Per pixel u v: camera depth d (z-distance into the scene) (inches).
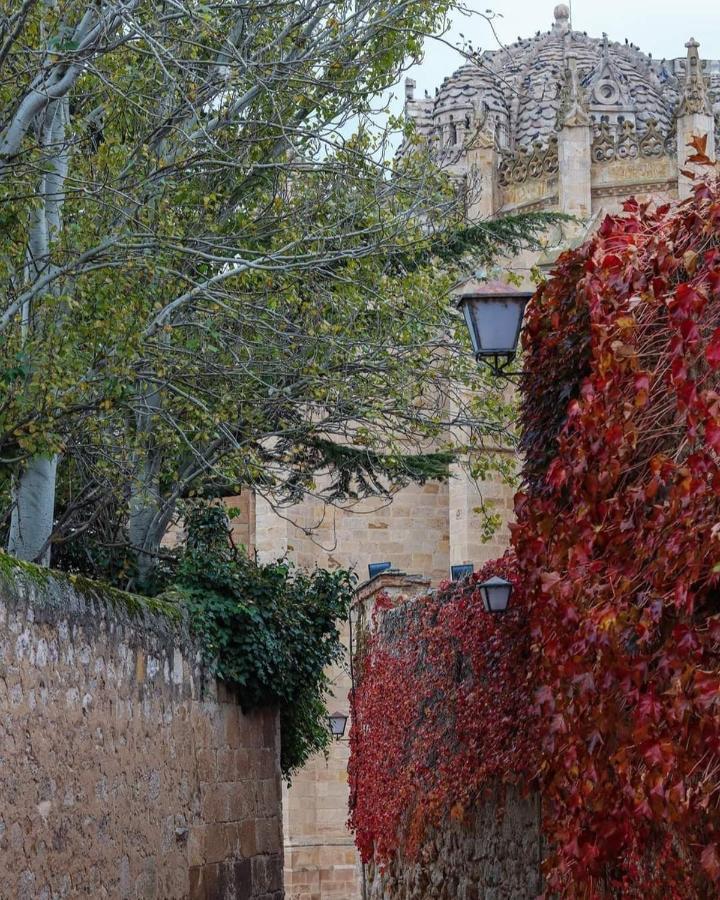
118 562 842.2
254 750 781.9
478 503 1875.0
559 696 433.4
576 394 489.7
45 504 692.1
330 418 794.8
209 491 875.4
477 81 2810.0
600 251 420.2
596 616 382.0
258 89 670.5
